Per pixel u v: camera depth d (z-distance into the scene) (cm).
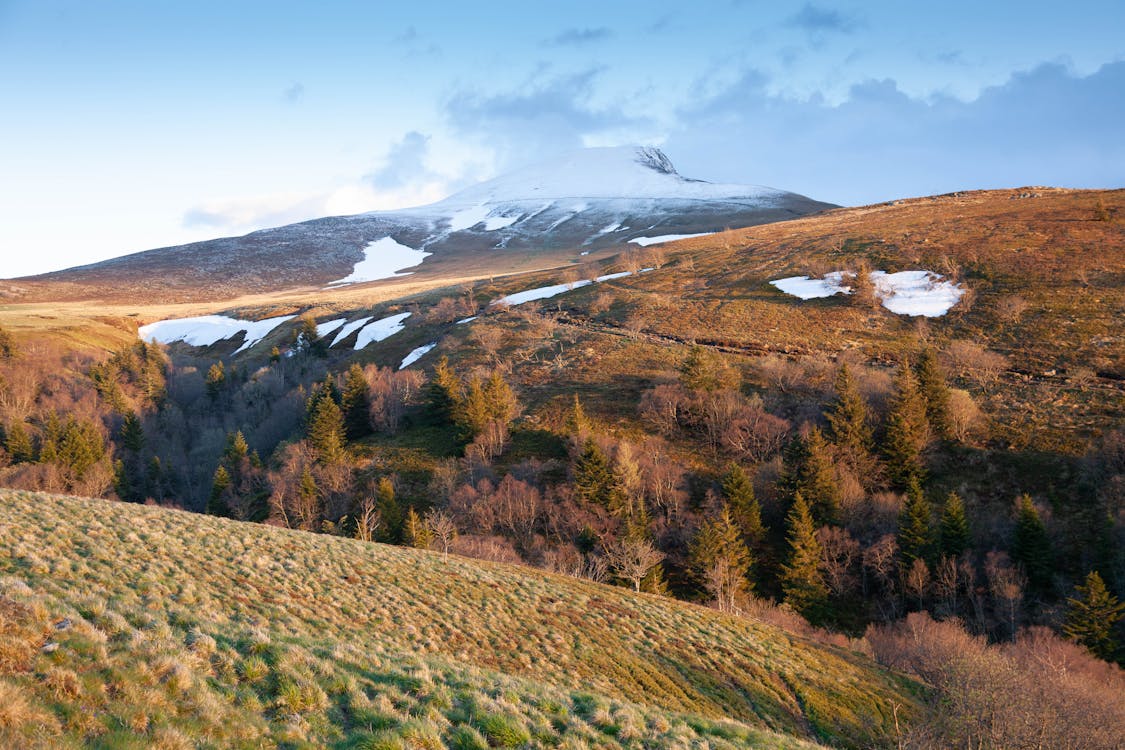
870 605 5525
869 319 10575
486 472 7331
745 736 1977
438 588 3275
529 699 1692
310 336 14388
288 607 2491
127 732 1000
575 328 11981
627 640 3272
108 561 2392
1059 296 9812
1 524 2488
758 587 5703
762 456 7269
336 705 1340
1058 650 4144
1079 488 5947
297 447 8219
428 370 11169
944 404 7081
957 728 2836
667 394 8181
